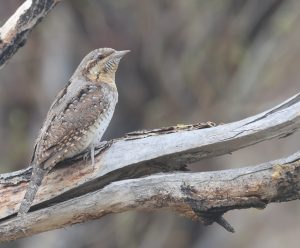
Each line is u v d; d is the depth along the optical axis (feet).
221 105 51.60
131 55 51.57
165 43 51.78
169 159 25.72
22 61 52.90
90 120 26.50
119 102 52.75
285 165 24.06
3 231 25.94
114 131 52.85
